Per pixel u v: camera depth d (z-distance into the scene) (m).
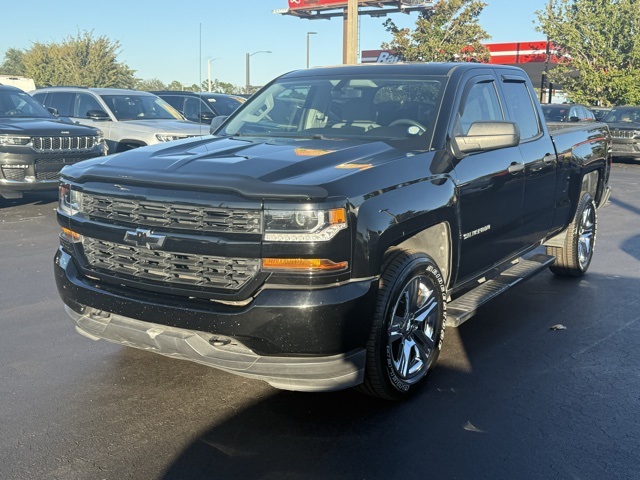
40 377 4.31
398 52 31.23
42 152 10.12
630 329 5.46
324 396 4.12
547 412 3.98
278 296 3.37
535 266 5.87
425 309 4.20
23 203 11.38
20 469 3.25
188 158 3.92
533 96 6.01
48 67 43.28
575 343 5.13
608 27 29.25
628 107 20.91
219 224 3.47
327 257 3.40
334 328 3.43
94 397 4.04
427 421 3.84
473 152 4.68
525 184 5.37
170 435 3.61
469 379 4.43
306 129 4.89
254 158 3.89
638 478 3.29
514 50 37.75
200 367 4.52
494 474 3.30
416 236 4.31
